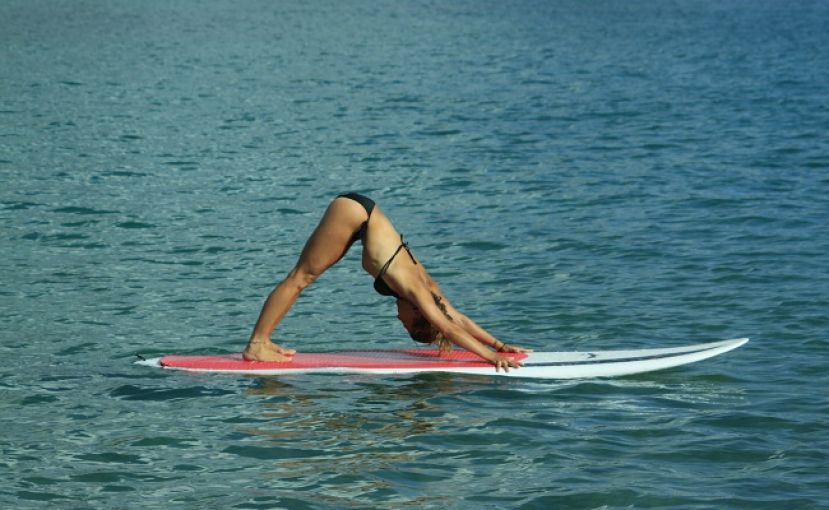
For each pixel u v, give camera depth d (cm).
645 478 1366
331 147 4031
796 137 4184
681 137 4231
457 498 1312
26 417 1576
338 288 2311
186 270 2447
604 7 11812
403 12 10825
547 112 4925
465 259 2545
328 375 1739
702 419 1556
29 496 1324
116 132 4303
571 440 1483
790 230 2727
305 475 1379
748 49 7838
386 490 1334
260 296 2256
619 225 2838
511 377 1730
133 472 1391
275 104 5097
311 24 9519
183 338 1981
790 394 1650
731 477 1368
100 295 2248
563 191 3281
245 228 2839
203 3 11700
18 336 1977
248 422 1548
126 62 6750
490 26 9525
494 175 3541
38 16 10162
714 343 1819
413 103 5175
